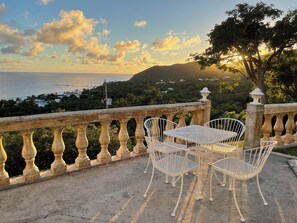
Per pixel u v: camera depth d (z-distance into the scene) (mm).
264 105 4676
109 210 2541
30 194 2881
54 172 3404
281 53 17938
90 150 7562
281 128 5023
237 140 3920
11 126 2939
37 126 3143
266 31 16828
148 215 2451
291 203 2750
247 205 2688
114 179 3344
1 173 3014
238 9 17047
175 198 2824
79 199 2771
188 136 2873
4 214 2443
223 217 2436
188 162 2816
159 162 2822
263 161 2525
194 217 2426
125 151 4156
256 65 18531
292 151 4852
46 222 2312
